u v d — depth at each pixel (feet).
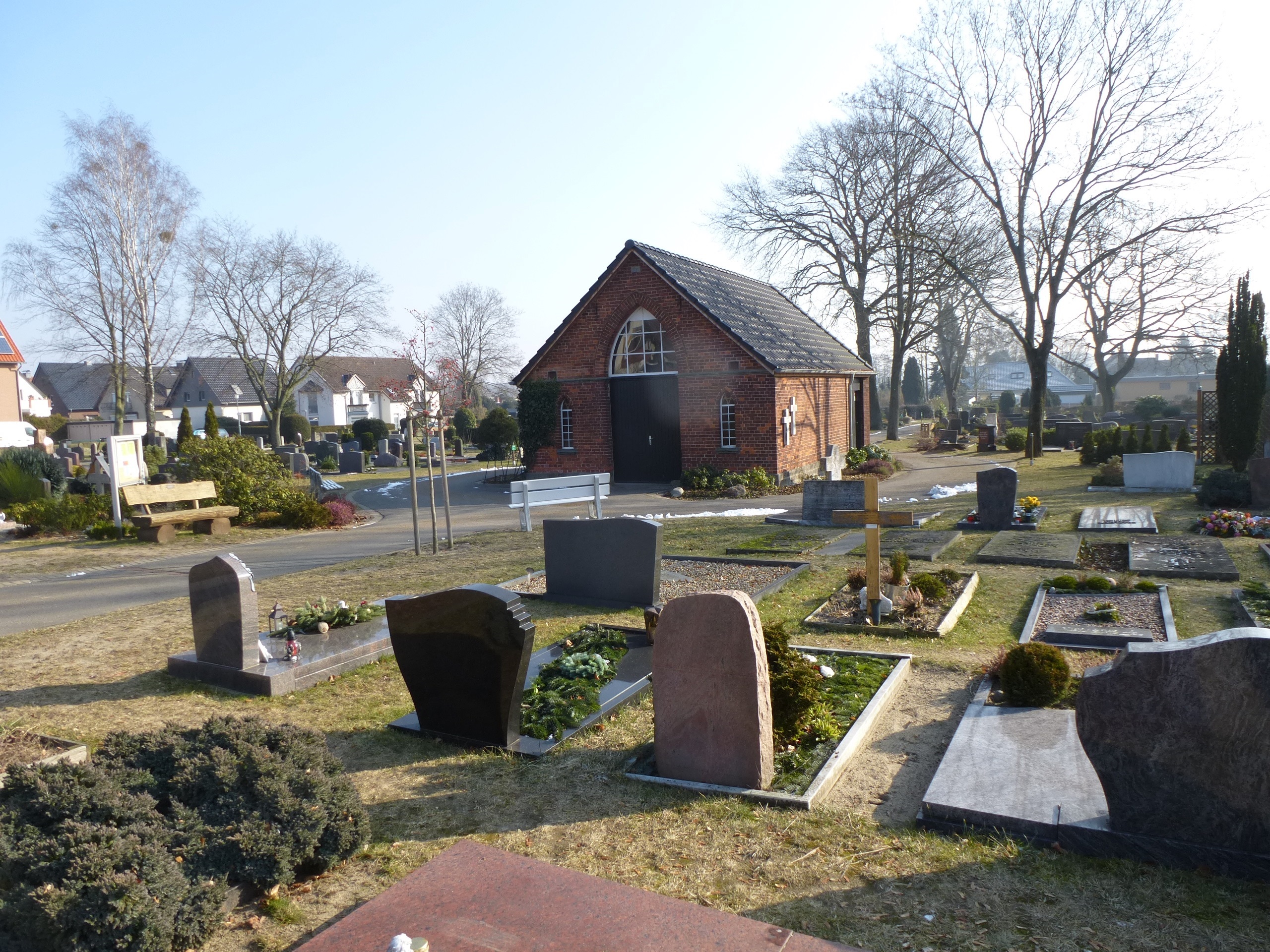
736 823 15.33
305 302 162.40
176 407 263.90
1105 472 64.95
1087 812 14.48
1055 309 95.61
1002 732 18.26
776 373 75.97
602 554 32.45
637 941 10.19
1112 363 343.46
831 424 94.73
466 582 37.70
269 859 13.12
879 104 102.99
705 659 16.74
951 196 123.75
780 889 13.20
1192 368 350.02
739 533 49.39
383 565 43.55
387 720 21.65
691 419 80.74
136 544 54.44
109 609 35.94
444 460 47.19
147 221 126.21
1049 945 11.55
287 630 27.63
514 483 52.44
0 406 124.98
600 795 16.76
